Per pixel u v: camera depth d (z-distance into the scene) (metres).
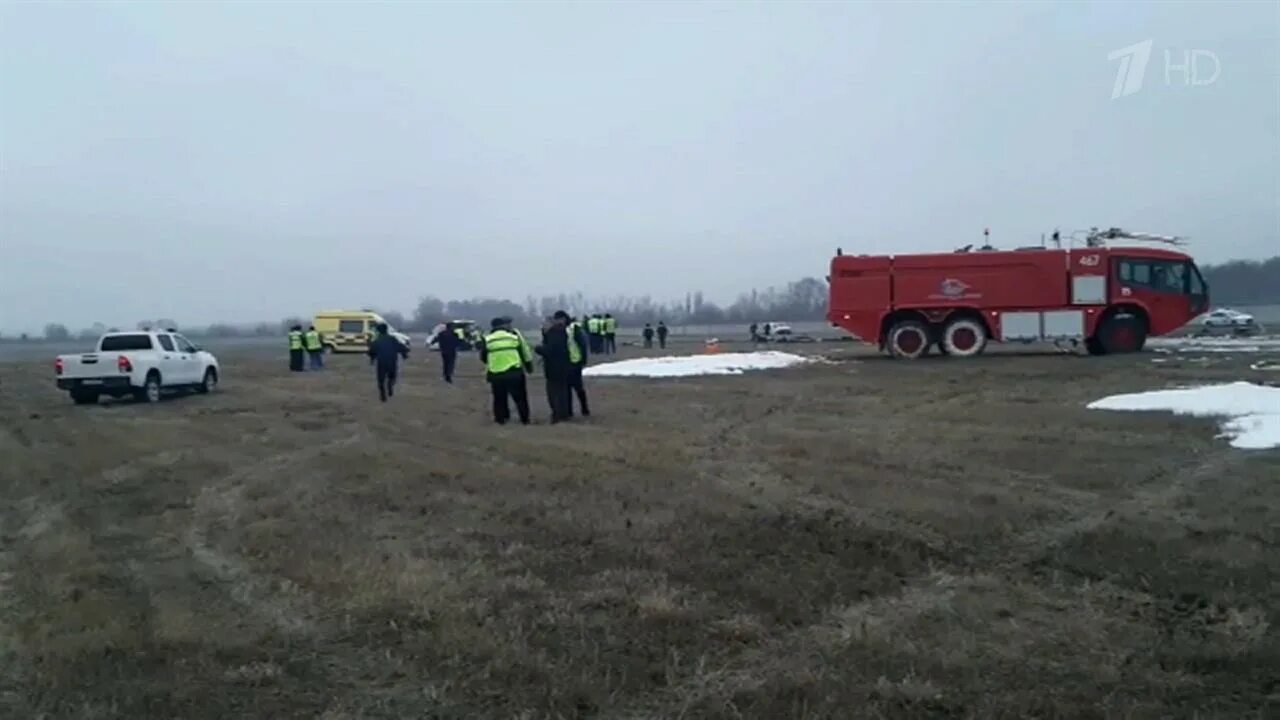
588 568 7.91
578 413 19.67
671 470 12.30
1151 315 33.94
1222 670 5.71
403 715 5.30
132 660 6.11
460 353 55.12
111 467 14.12
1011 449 13.68
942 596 7.13
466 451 14.39
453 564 8.06
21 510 11.26
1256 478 11.25
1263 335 51.97
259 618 6.90
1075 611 6.78
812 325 110.75
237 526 9.90
